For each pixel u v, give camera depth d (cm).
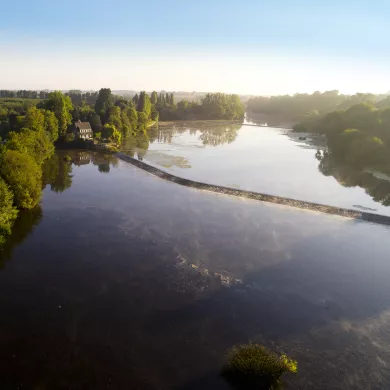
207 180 8144
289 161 10775
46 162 9731
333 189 7888
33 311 3512
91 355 2997
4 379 2720
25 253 4650
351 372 2933
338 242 5331
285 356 2988
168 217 5997
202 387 2736
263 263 4616
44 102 14462
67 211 6150
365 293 4069
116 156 10881
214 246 5009
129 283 4056
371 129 12900
